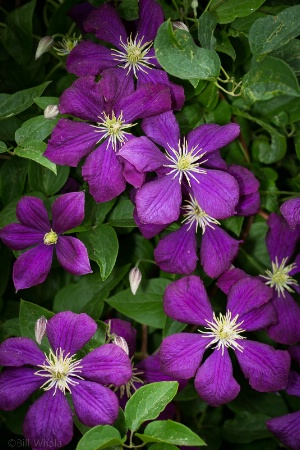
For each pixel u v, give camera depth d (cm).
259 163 69
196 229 61
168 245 61
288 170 71
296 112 68
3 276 67
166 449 55
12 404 58
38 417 57
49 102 60
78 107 58
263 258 68
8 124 65
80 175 66
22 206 58
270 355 60
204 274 64
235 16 61
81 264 58
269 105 68
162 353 59
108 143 59
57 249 59
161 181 58
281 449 72
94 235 61
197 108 64
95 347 59
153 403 54
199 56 56
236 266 68
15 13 68
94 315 64
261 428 70
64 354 57
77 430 66
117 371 56
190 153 59
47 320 58
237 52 65
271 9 64
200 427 72
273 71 57
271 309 61
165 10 63
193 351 59
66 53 67
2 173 66
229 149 67
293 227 59
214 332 60
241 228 67
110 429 54
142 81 60
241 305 60
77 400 57
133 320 67
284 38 58
